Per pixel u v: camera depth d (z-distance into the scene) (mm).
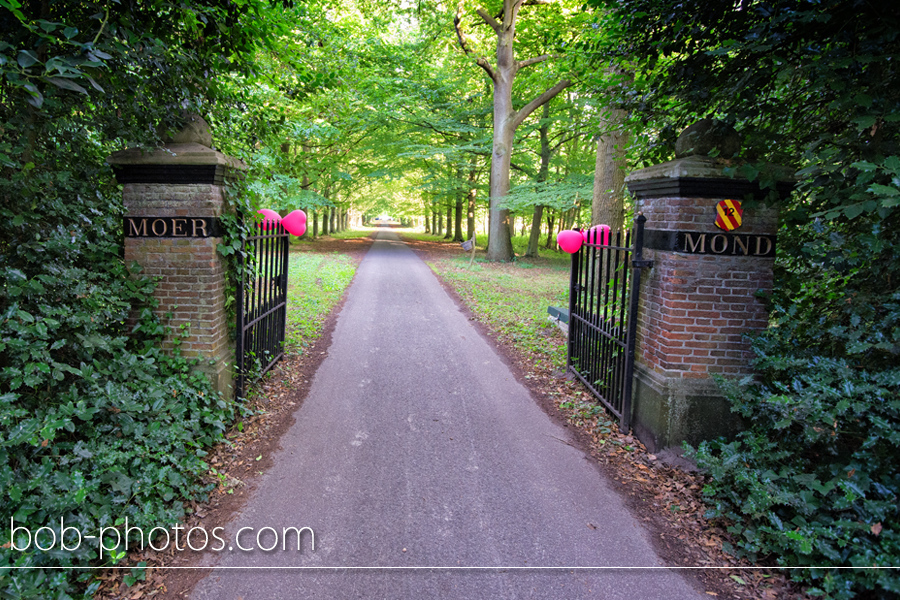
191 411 4207
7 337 3010
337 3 11062
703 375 4379
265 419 5012
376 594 2797
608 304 5523
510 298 12055
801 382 3537
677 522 3547
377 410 5375
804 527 2953
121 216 4605
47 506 2658
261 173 6414
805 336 3949
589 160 20156
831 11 3332
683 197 4258
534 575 2984
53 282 3295
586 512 3641
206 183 4484
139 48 3529
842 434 3420
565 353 7445
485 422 5148
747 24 3994
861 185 3137
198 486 3668
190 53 4238
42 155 3664
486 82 21938
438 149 20359
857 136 3359
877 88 3148
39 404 3262
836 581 2697
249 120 6051
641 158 5895
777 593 2873
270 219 6285
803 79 3965
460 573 2982
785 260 4523
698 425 4336
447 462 4309
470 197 27703
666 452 4348
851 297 3492
